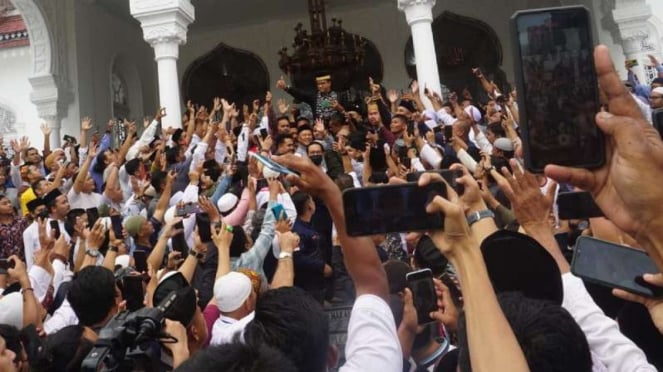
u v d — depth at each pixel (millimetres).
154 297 3133
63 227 6820
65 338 2658
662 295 1640
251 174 6312
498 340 1256
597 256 1736
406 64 19344
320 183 1800
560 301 1896
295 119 10531
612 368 1901
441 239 1388
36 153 10477
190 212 5664
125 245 5754
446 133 7801
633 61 11367
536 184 2137
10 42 21562
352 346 1815
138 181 7727
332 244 5027
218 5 18797
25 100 21578
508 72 18641
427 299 2463
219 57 20625
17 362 2645
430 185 1437
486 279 1317
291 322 1935
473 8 19000
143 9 12156
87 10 17531
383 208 1440
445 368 2268
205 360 1356
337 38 15500
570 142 1164
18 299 3340
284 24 20234
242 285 2947
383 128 9141
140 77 20078
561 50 1203
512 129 7180
